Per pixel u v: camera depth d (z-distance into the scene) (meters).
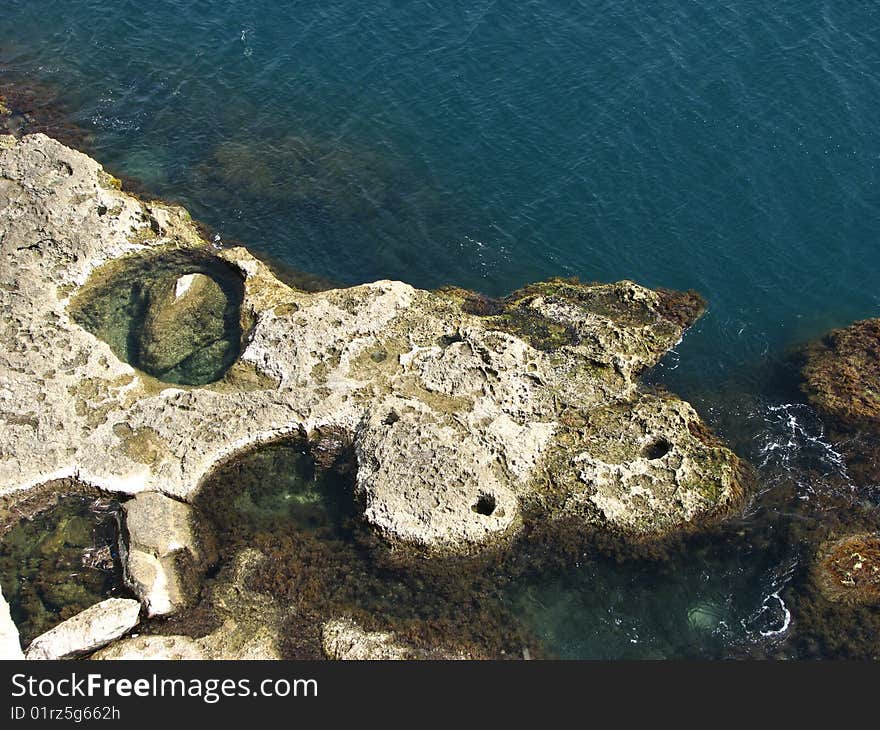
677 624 19.11
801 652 18.56
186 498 20.19
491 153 30.88
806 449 22.08
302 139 31.58
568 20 36.12
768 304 25.97
